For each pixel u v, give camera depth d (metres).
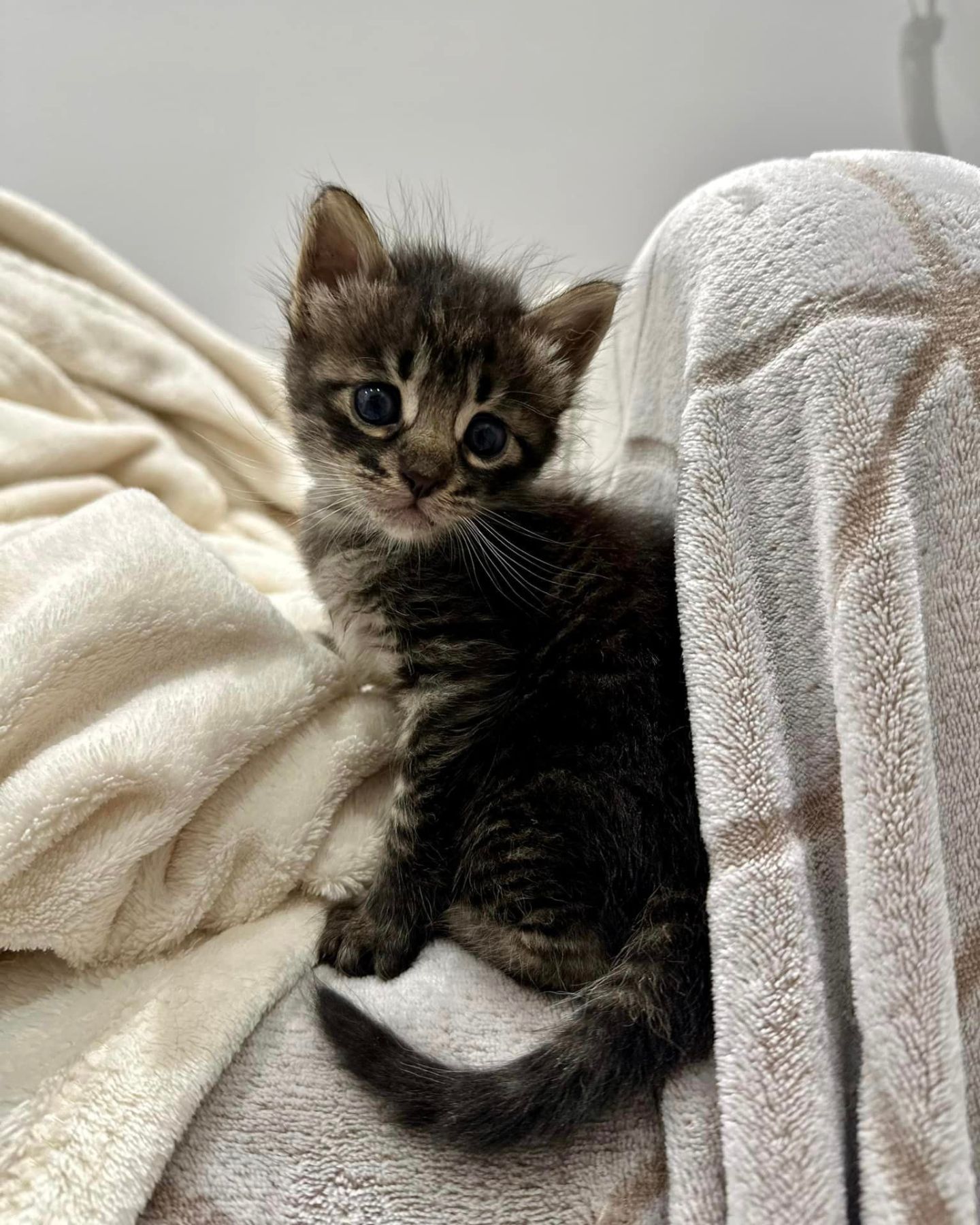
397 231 0.28
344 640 0.22
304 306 0.22
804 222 0.17
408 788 0.20
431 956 0.19
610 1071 0.16
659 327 0.21
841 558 0.15
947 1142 0.14
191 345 0.33
